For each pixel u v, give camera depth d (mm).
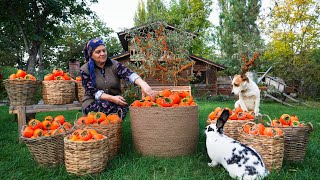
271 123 3135
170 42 5199
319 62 16828
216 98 17359
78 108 4719
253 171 2447
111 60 3963
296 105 13227
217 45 29359
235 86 5211
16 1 14695
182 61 5332
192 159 3180
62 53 34062
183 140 3334
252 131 2803
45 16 16281
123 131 4691
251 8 20891
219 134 2883
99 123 3211
